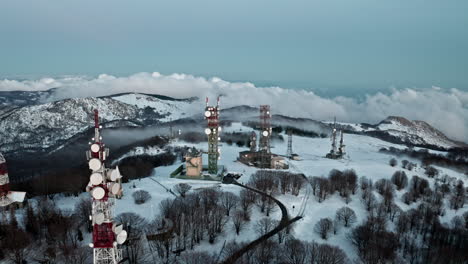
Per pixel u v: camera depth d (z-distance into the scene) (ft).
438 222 540.52
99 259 243.60
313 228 522.88
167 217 485.56
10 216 460.55
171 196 579.89
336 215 547.49
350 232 510.58
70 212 479.00
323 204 610.24
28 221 440.04
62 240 411.13
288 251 418.10
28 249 392.68
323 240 493.36
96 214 228.22
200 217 475.72
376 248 430.20
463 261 429.38
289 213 558.15
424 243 503.20
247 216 514.68
